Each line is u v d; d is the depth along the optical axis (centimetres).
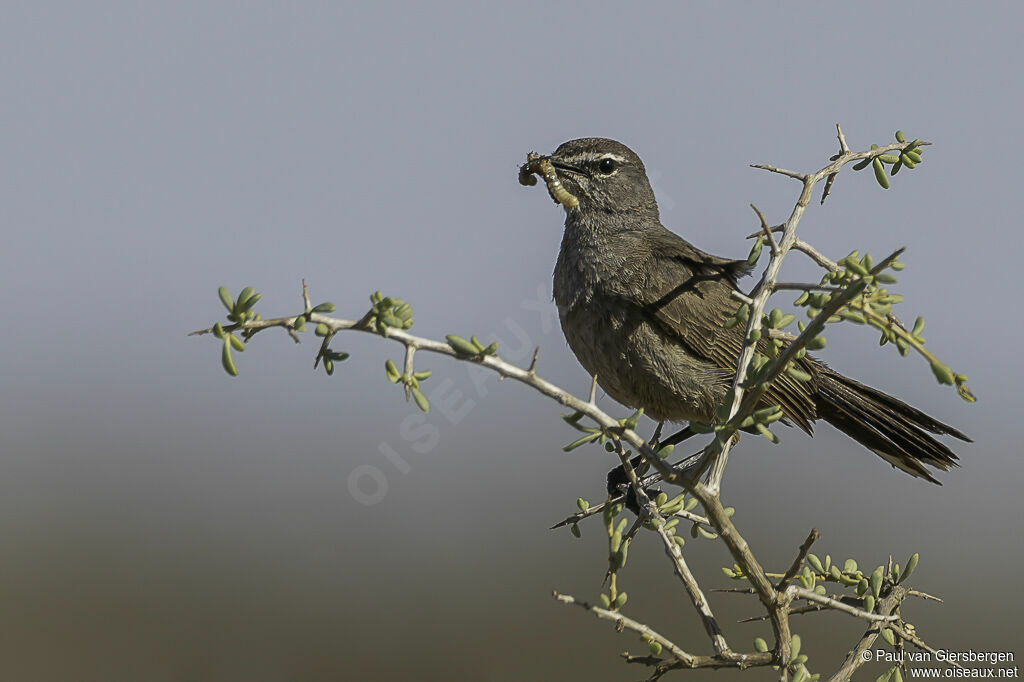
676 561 744
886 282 591
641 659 678
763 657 676
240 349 579
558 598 641
